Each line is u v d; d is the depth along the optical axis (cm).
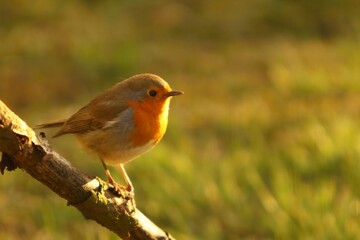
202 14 1961
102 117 815
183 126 1407
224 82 1600
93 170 1237
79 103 1552
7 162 646
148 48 1794
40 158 645
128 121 809
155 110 817
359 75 1530
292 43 1783
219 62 1709
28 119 1488
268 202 1071
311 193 1084
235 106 1480
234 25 1897
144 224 738
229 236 1062
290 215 1029
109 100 823
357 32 1764
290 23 1883
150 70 1684
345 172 1148
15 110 1551
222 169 1184
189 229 1062
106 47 1795
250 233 1059
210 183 1141
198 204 1112
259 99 1504
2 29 1930
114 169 1208
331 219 985
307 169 1170
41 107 1552
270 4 1939
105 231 1049
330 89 1509
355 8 1880
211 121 1419
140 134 814
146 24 1930
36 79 1680
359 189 1080
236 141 1291
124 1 2039
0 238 1080
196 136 1367
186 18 1947
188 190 1133
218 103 1502
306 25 1864
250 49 1772
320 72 1565
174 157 1222
